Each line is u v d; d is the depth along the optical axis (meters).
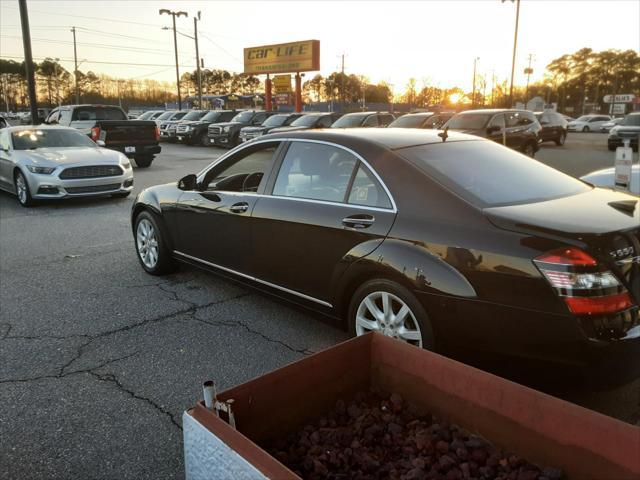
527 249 2.76
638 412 3.10
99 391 3.39
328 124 22.33
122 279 5.65
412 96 96.38
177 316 4.62
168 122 27.47
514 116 16.50
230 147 23.73
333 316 3.78
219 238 4.66
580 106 108.06
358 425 2.22
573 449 1.87
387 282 3.30
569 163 17.72
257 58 39.06
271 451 2.11
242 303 4.91
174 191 5.27
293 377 2.20
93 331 4.32
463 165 3.59
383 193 3.45
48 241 7.37
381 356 2.41
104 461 2.72
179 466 2.69
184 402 3.27
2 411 3.17
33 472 2.64
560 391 3.26
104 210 9.68
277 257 4.11
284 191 4.12
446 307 3.01
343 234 3.55
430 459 2.03
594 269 2.61
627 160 6.67
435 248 3.08
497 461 1.99
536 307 2.71
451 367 2.18
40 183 9.74
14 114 53.50
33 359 3.84
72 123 17.70
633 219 2.99
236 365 3.73
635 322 2.68
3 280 5.65
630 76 100.94
